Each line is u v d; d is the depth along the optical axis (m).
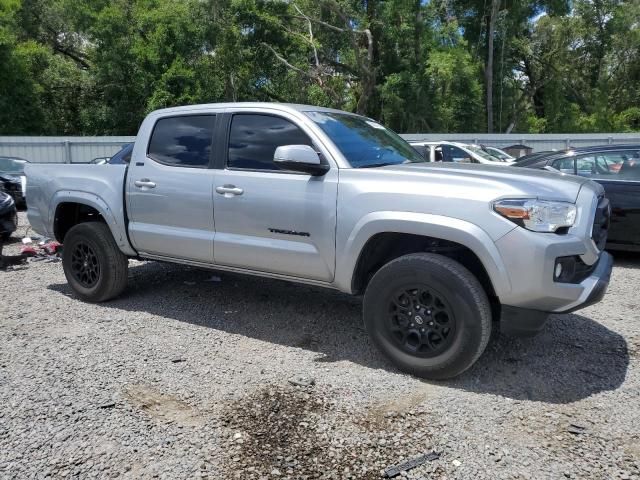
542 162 8.16
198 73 29.50
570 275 3.54
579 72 42.44
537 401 3.54
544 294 3.45
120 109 31.91
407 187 3.80
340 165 4.12
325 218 4.08
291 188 4.24
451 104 34.97
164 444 3.05
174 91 29.14
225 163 4.66
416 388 3.71
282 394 3.63
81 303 5.64
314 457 2.93
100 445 3.04
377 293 3.93
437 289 3.65
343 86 34.00
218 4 29.62
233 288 6.14
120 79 31.83
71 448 3.02
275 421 3.29
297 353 4.34
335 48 33.38
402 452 2.97
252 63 30.86
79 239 5.56
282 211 4.27
